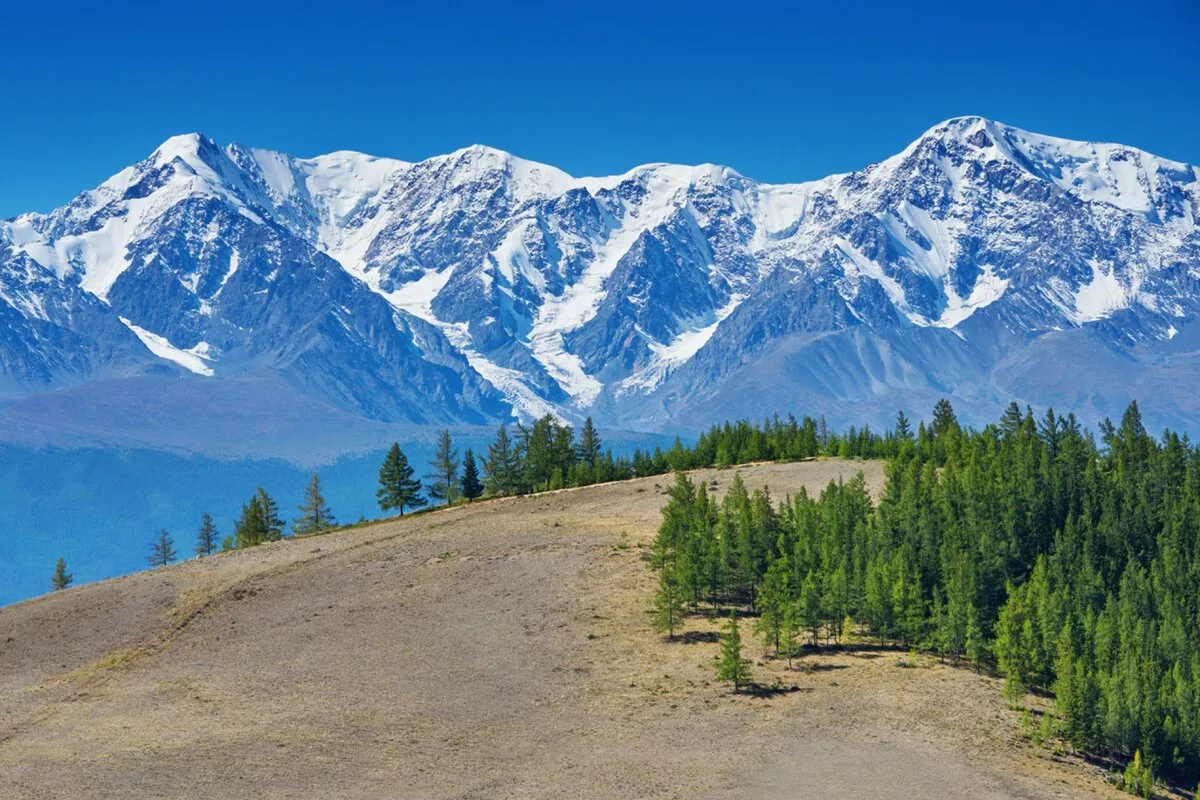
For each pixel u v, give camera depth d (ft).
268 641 364.17
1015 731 283.18
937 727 280.31
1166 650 358.43
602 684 315.78
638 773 257.75
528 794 247.50
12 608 433.48
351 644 357.82
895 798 240.94
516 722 292.20
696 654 336.08
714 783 250.78
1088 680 286.46
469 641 355.77
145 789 251.80
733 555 398.42
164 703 311.88
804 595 347.36
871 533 414.82
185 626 382.63
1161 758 283.59
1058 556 426.51
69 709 309.83
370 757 270.46
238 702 310.86
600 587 400.06
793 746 269.85
